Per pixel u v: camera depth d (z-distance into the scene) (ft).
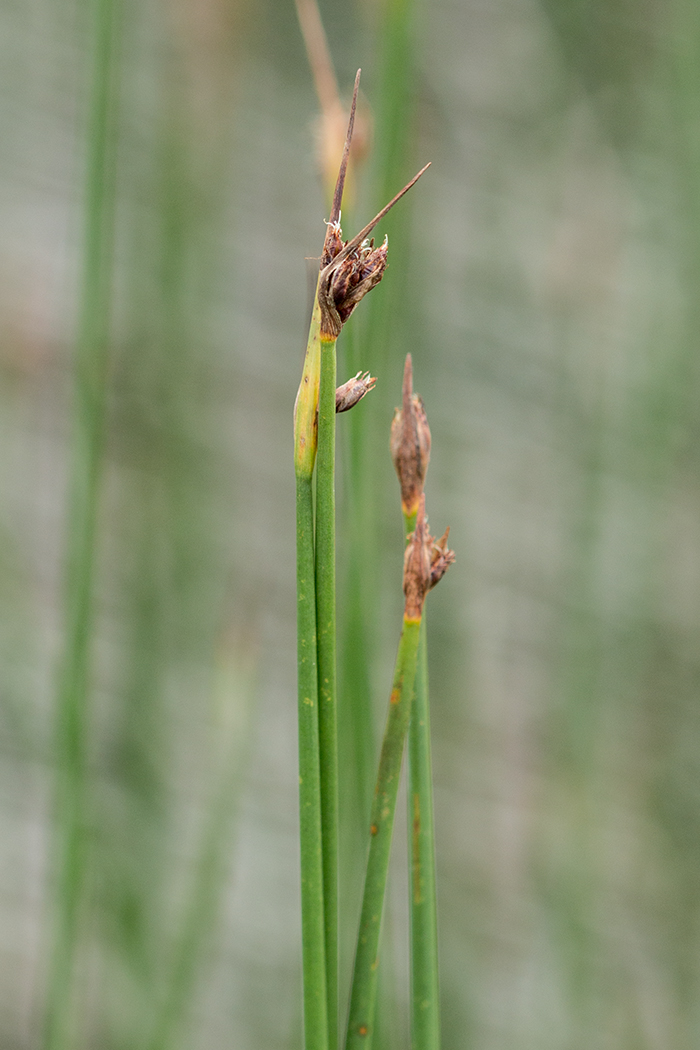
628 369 3.94
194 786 3.79
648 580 3.75
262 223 5.13
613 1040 3.46
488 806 4.29
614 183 3.99
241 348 5.08
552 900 3.66
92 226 2.32
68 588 2.41
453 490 4.59
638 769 4.04
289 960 4.17
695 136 3.31
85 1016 3.05
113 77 2.39
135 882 3.23
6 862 4.12
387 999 2.18
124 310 3.85
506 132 4.78
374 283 1.73
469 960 3.69
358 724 2.11
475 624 4.54
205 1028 3.85
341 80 4.59
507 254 4.75
